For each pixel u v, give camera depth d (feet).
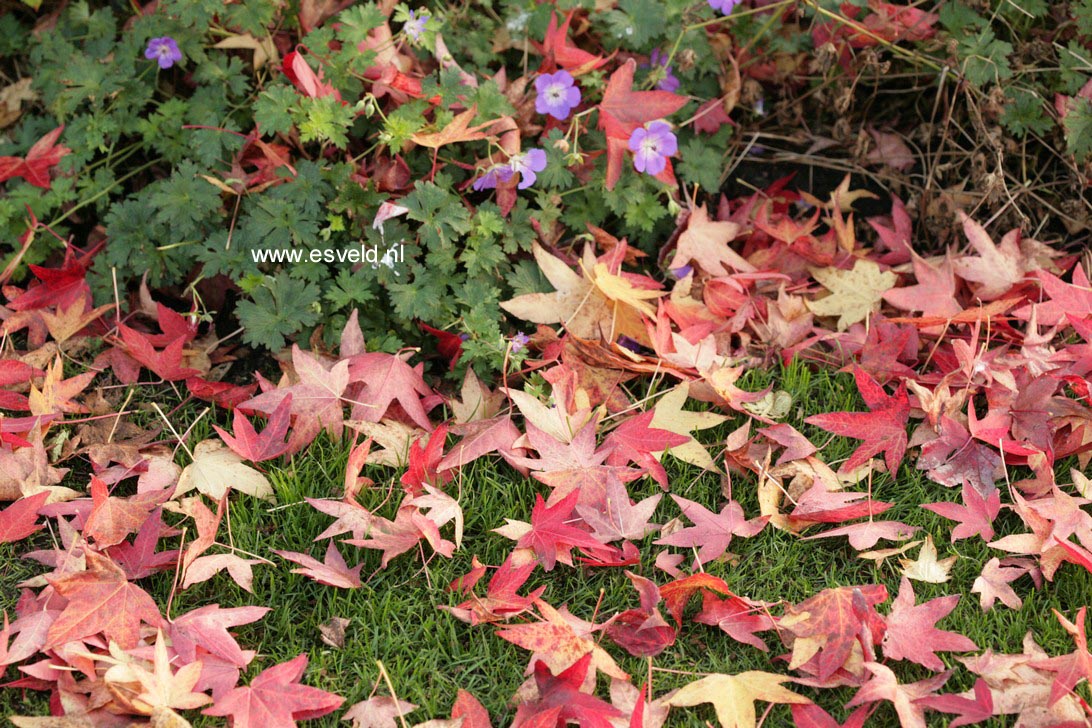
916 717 9.12
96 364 10.24
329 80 10.27
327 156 10.41
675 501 9.66
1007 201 10.71
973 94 10.75
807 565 9.66
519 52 10.80
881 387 9.96
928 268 10.44
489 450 9.83
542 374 9.98
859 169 11.01
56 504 9.65
